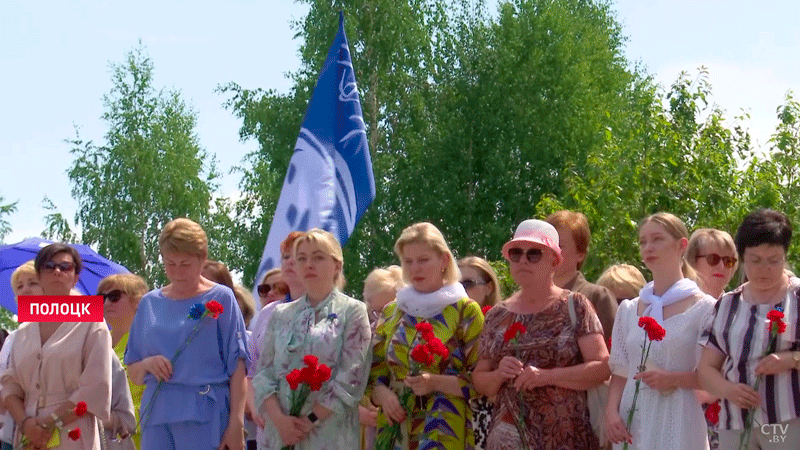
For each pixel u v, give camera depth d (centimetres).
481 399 594
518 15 2912
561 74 2819
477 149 2803
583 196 1941
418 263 592
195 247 620
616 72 3139
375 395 598
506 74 2800
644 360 521
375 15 2758
